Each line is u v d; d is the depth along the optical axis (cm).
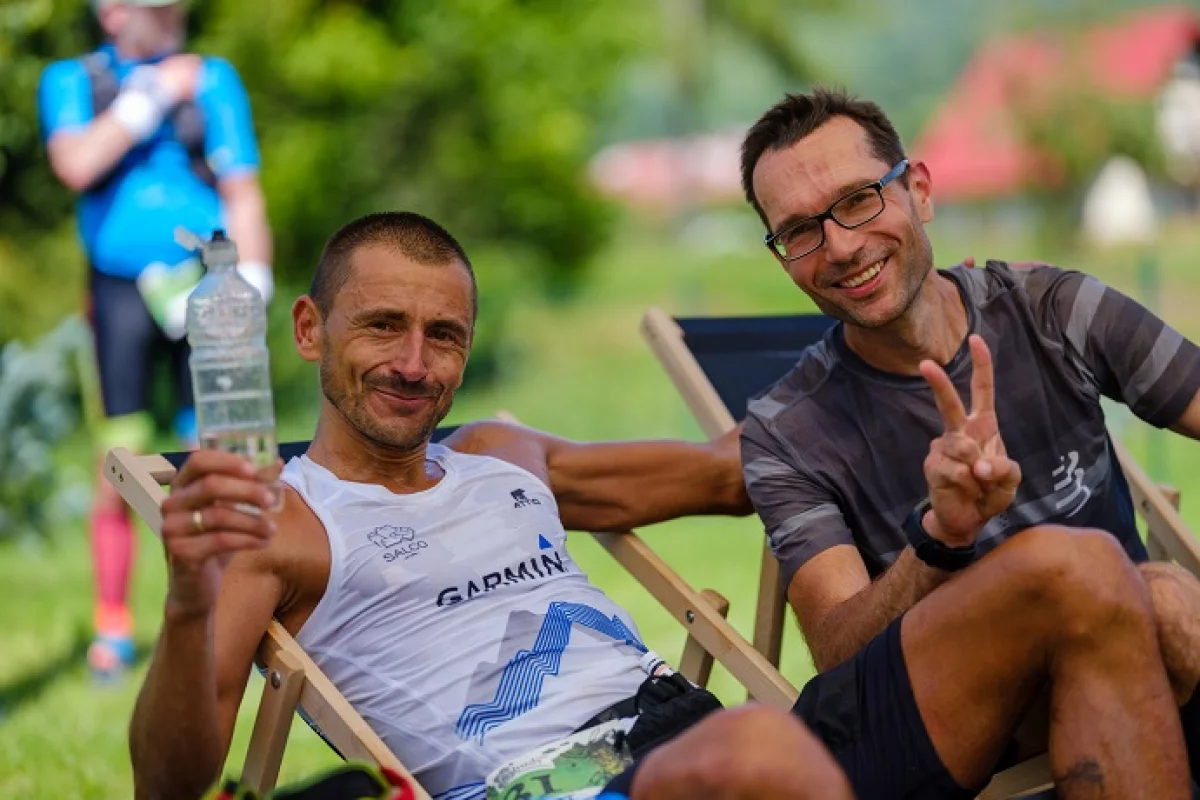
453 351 555
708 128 6006
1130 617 444
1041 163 6134
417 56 3127
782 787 380
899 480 576
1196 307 3488
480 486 566
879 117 574
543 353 3269
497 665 525
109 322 1079
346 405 548
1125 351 573
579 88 3297
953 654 459
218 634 500
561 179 3297
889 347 571
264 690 511
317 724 518
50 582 1360
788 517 576
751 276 4331
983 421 463
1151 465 1619
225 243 455
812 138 566
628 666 541
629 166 6812
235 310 450
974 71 7238
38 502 1628
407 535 540
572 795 484
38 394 1653
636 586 1198
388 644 526
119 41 1109
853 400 582
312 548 527
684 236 5422
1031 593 445
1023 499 568
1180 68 6488
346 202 3078
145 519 561
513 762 506
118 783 794
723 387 748
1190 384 570
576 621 544
